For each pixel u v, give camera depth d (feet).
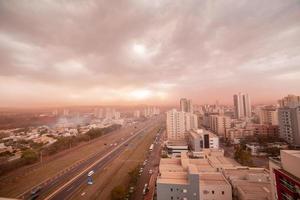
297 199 94.79
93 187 230.89
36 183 248.11
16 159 339.16
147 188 220.64
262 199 151.02
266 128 482.28
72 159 364.17
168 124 509.76
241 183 182.70
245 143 426.92
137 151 409.69
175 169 221.66
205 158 286.87
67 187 232.53
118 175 269.44
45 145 477.36
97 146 480.64
